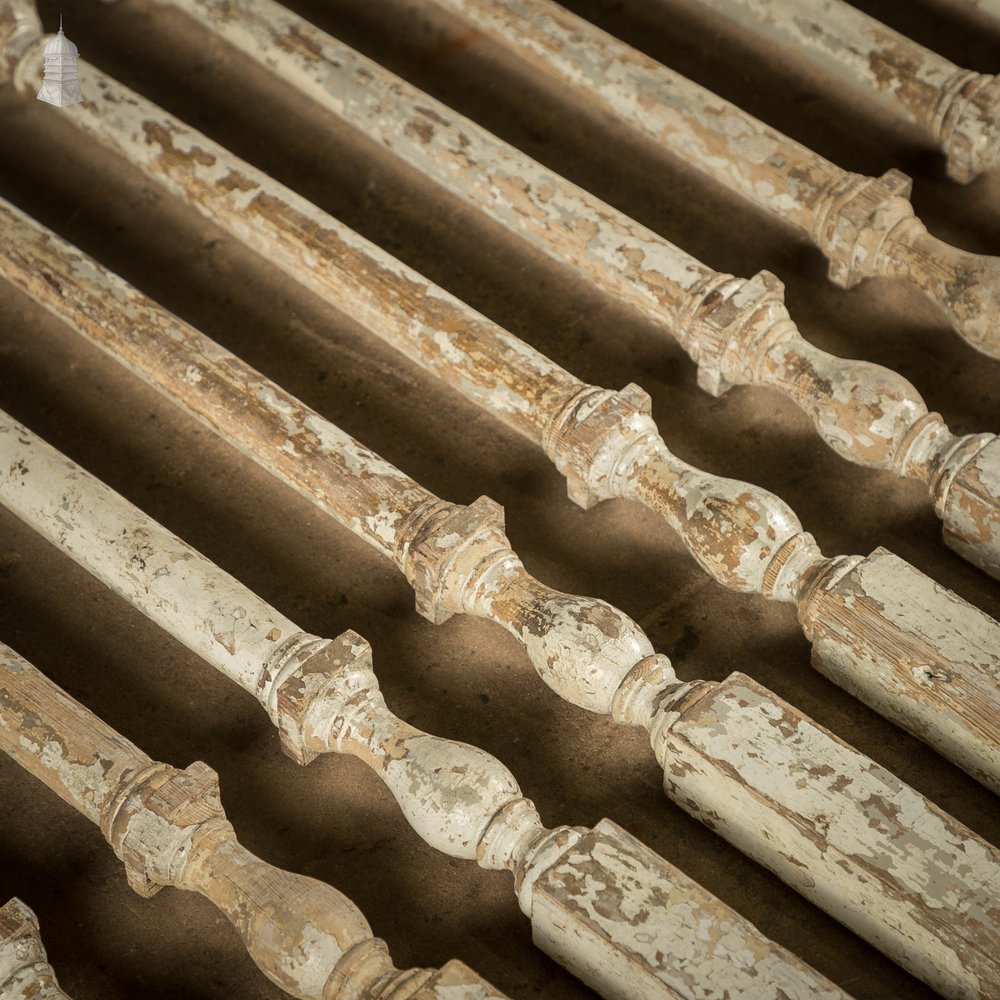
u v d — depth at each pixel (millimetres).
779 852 1383
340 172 1708
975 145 1636
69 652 1522
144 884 1405
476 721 1475
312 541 1551
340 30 1781
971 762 1416
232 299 1657
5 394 1634
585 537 1532
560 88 1737
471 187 1628
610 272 1580
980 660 1403
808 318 1613
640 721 1414
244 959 1419
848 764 1372
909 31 1743
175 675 1509
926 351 1592
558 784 1450
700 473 1479
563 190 1607
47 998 1360
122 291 1584
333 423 1592
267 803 1460
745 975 1321
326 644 1437
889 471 1530
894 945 1361
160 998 1411
